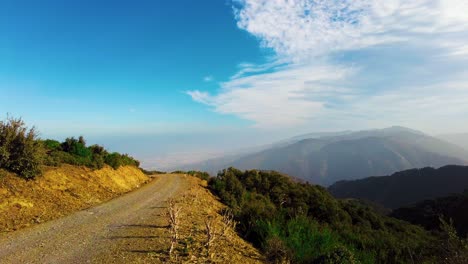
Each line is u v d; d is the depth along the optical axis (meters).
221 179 30.55
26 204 10.68
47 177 13.55
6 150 12.02
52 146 18.50
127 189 20.27
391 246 13.89
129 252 7.39
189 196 18.52
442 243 8.38
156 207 13.92
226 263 7.36
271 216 13.49
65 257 6.96
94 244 7.98
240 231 12.75
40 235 8.53
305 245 10.20
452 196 75.94
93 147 21.97
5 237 8.12
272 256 9.04
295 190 39.56
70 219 10.58
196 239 8.84
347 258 8.40
